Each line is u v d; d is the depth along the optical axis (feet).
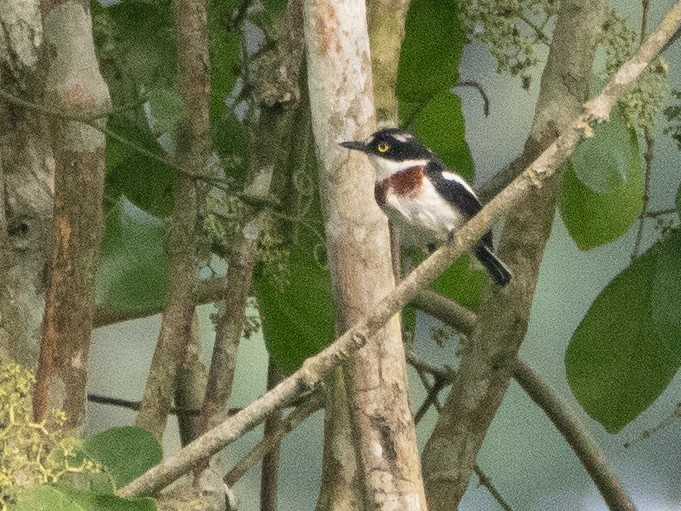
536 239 28.17
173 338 26.73
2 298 25.13
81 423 23.93
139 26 31.63
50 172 27.17
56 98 24.26
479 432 28.22
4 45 27.17
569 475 57.52
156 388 26.48
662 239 30.09
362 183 23.18
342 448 26.48
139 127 31.89
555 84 28.55
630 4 55.26
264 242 29.84
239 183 30.78
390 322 22.94
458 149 36.40
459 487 28.07
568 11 28.76
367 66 23.54
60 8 24.44
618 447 60.23
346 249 23.06
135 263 26.17
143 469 22.17
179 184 27.45
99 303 26.05
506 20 31.60
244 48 32.99
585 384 30.35
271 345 32.94
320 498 26.63
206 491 27.20
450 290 35.76
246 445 53.36
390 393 22.82
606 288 30.01
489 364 28.14
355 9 23.45
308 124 31.42
